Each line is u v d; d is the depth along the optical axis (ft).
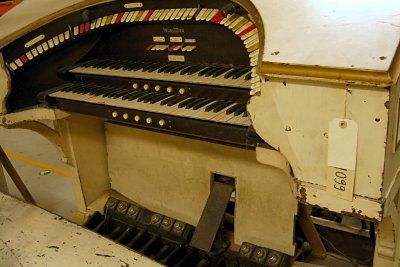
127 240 5.53
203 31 4.10
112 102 4.08
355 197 2.56
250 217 5.09
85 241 4.42
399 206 3.57
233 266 5.21
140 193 6.22
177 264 4.87
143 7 4.13
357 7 2.75
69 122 5.82
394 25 2.44
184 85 3.91
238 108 3.47
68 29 4.59
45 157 10.19
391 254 3.67
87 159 6.25
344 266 5.15
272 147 2.95
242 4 3.26
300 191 2.79
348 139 2.47
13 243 4.45
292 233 4.83
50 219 4.85
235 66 3.99
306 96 2.53
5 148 10.90
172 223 5.42
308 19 2.75
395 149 2.60
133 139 5.96
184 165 5.49
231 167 5.05
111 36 4.94
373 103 2.31
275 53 2.57
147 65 4.53
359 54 2.31
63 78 4.99
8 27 4.86
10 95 4.92
